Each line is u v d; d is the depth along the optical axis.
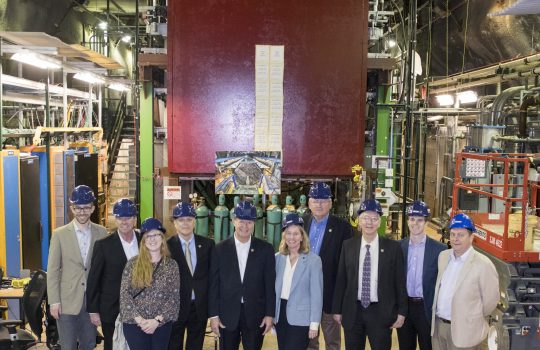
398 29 12.31
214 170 6.28
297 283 3.91
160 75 6.80
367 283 3.97
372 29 6.99
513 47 9.24
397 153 10.81
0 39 5.89
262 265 3.96
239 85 6.18
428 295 4.01
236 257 3.98
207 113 6.21
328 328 4.54
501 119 8.89
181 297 4.00
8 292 4.88
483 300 3.65
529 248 4.66
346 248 4.13
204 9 6.10
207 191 7.32
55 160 7.42
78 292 4.12
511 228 5.21
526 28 8.49
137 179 6.56
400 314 3.90
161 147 6.99
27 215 6.34
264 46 6.14
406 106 6.67
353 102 6.24
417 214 4.06
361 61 6.20
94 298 3.95
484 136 8.62
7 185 5.98
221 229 6.09
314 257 3.94
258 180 6.21
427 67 11.39
